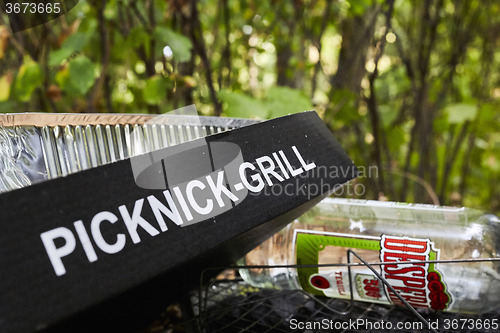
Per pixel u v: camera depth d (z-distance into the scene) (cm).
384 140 142
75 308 27
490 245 57
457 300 53
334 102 114
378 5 126
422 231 60
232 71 133
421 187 144
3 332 24
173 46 87
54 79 103
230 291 66
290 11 135
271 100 86
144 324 43
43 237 27
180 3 99
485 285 55
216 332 54
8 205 27
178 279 38
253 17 135
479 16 142
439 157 162
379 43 110
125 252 30
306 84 165
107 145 49
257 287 67
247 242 45
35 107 107
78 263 28
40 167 48
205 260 39
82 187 30
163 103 103
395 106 166
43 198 28
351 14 123
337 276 58
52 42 101
